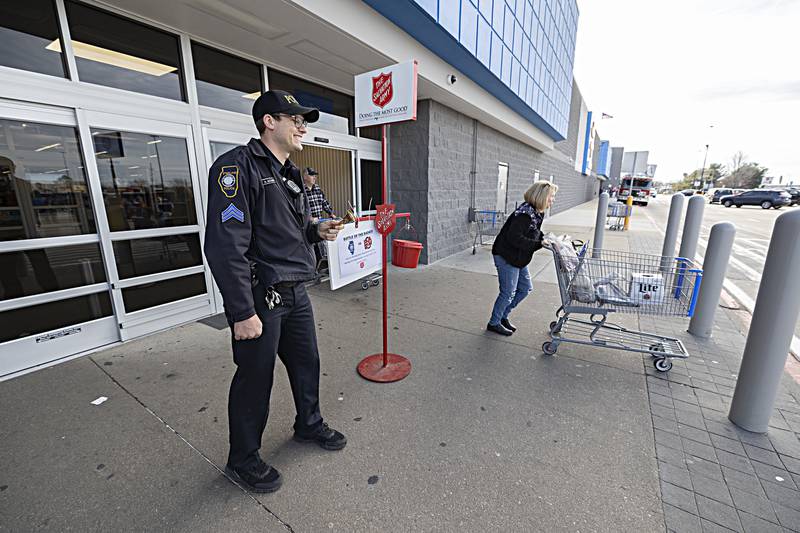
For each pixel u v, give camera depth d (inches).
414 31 187.2
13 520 67.7
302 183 79.3
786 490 75.1
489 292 207.6
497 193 401.1
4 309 112.7
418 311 177.6
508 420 97.4
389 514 69.6
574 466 81.6
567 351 136.9
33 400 103.7
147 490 74.7
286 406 103.2
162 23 139.6
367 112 114.3
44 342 121.6
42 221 118.0
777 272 83.4
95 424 94.3
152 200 143.5
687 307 117.9
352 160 240.8
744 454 85.1
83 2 119.5
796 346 144.9
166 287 152.1
